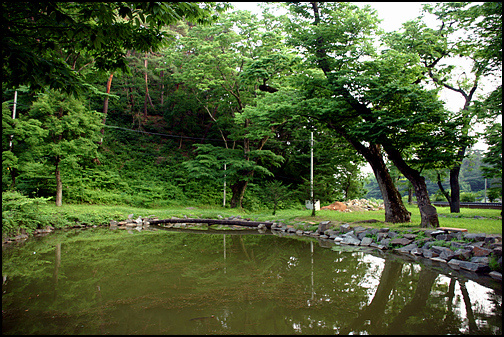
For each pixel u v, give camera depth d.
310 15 12.79
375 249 9.41
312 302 4.89
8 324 3.94
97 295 5.09
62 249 9.23
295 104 11.62
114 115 29.62
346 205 22.52
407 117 9.51
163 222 16.56
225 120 24.70
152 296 5.07
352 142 12.06
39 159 16.61
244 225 15.95
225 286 5.66
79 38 4.65
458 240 7.84
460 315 4.39
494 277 6.21
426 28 12.39
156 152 26.97
